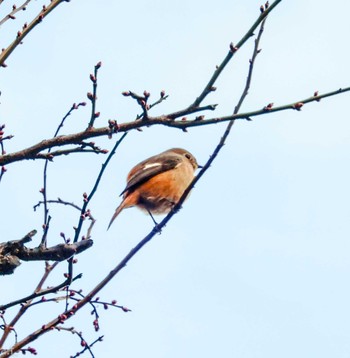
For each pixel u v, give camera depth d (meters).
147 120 10.29
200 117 10.26
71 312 9.84
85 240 10.32
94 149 10.56
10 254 10.00
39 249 10.07
